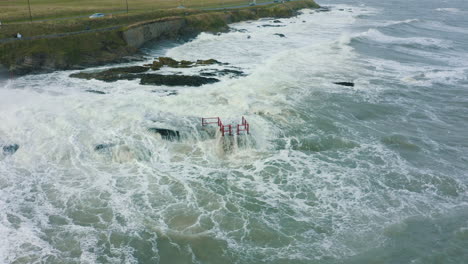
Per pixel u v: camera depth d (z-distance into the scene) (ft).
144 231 55.21
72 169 70.64
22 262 48.96
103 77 120.78
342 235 55.83
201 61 143.54
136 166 72.33
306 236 55.47
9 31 145.89
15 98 99.45
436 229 57.52
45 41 141.28
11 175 68.33
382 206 62.69
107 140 78.13
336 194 65.57
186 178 68.85
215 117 89.25
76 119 86.74
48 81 117.80
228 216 59.06
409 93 116.88
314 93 111.96
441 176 72.02
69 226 55.93
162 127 82.43
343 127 91.25
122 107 93.35
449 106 107.96
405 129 92.43
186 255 51.21
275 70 132.16
